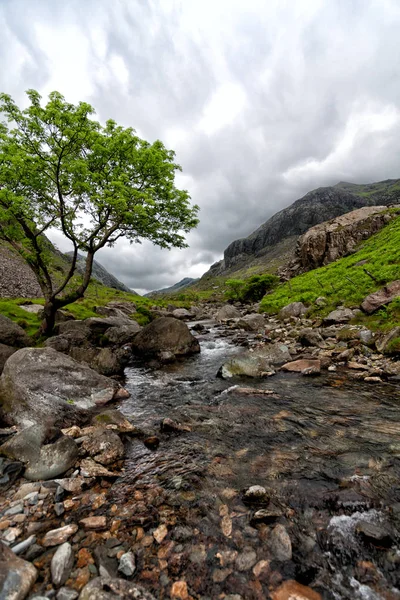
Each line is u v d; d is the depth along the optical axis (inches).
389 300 649.0
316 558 140.9
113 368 522.6
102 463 231.3
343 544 147.9
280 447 250.4
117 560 141.5
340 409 320.2
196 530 159.9
